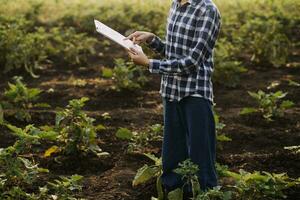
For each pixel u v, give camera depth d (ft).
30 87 39.09
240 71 39.83
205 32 19.33
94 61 46.16
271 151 28.68
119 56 47.57
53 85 39.37
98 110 34.96
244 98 37.22
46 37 47.09
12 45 42.75
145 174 22.45
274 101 32.81
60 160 26.73
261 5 60.85
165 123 21.02
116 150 28.45
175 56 20.04
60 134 27.07
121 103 36.06
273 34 46.03
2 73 42.06
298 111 34.37
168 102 20.71
